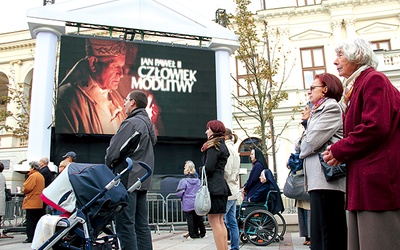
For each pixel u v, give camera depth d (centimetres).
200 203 390
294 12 2058
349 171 223
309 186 301
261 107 1440
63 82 1030
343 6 2011
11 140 2103
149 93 1109
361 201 209
